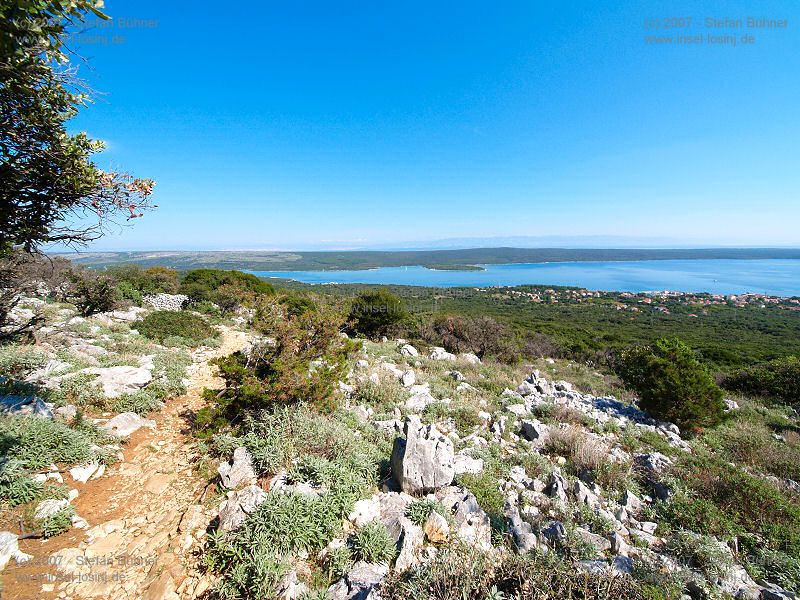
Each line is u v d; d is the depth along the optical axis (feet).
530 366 65.51
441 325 74.84
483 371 49.34
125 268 87.35
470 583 11.84
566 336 118.21
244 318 76.33
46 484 15.87
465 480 18.98
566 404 34.96
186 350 44.32
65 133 12.48
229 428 21.72
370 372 37.99
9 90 10.77
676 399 33.22
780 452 27.81
